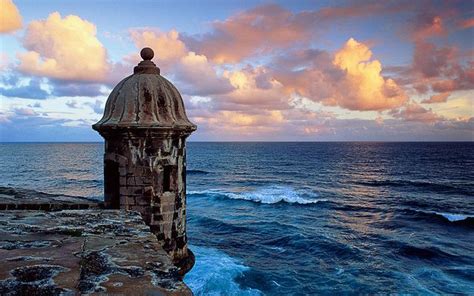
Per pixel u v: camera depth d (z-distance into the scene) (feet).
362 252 75.61
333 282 60.85
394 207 127.65
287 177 227.20
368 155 424.46
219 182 205.57
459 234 93.20
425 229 98.07
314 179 216.33
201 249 77.00
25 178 229.45
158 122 26.61
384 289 58.34
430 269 66.80
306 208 126.41
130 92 27.35
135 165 26.78
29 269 11.06
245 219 106.93
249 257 72.33
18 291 9.47
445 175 226.58
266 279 61.16
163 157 27.17
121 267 11.47
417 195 155.63
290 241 83.35
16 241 14.20
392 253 76.02
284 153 490.08
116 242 14.34
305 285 59.62
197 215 110.42
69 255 12.53
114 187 28.19
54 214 19.84
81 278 10.47
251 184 196.44
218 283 57.31
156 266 11.64
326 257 73.31
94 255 12.60
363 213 118.83
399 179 208.33
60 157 424.46
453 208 127.85
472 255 75.20
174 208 28.07
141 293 9.57
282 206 129.29
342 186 185.26
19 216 19.11
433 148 582.35
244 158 402.31
